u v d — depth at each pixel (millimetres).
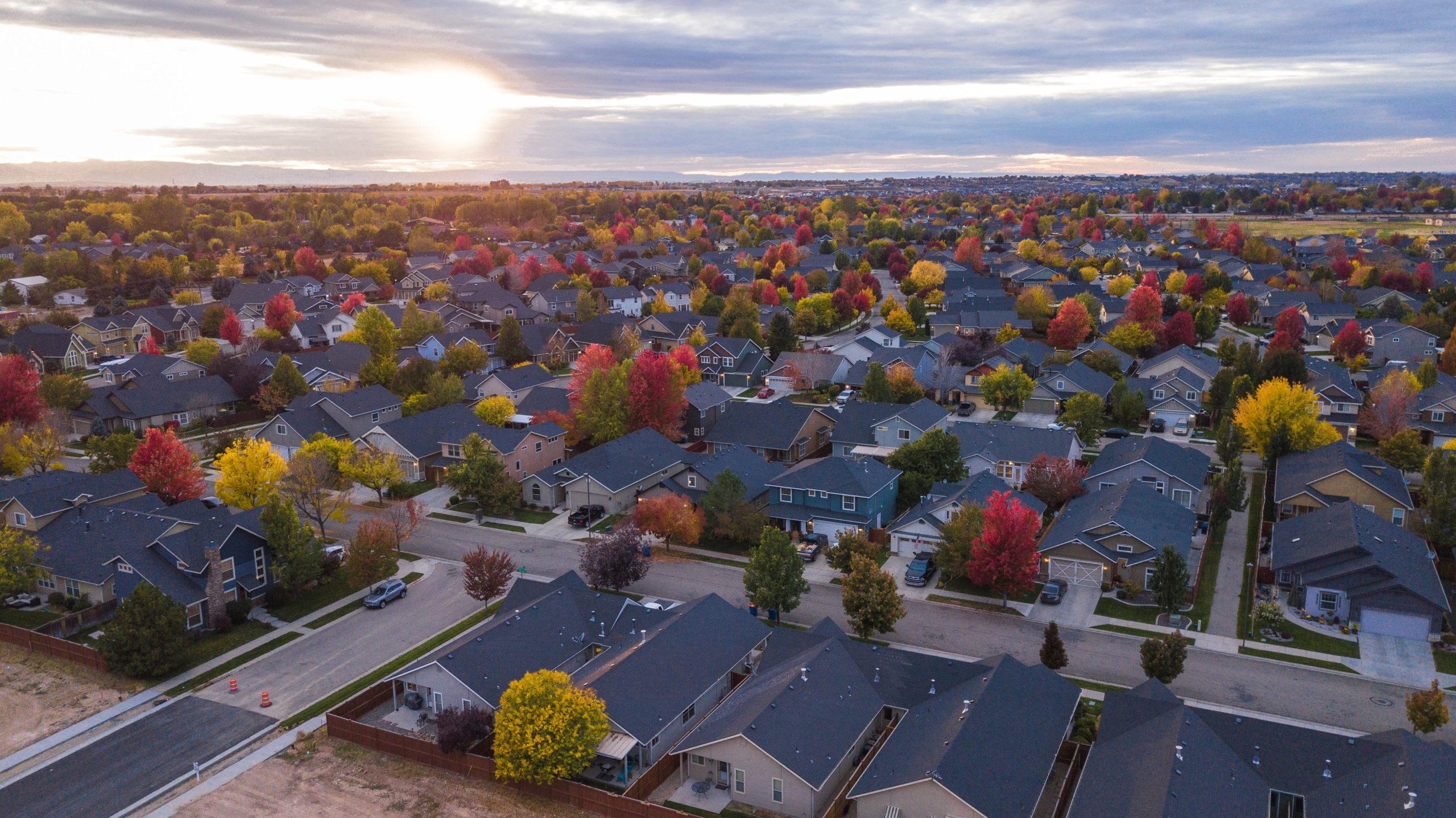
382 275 184500
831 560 56000
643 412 81188
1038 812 33875
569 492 68812
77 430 91688
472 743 38312
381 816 35000
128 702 43625
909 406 80438
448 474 69250
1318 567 51031
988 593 54438
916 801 32188
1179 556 49719
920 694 39188
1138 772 31844
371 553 53625
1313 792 31734
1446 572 55312
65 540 55625
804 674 39156
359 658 47750
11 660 47656
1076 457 75125
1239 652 46500
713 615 46219
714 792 36406
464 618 52281
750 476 67625
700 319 131750
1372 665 45000
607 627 47031
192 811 35375
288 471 66250
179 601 49844
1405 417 79375
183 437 90812
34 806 35812
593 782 37031
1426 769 30859
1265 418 73688
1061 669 44750
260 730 41031
